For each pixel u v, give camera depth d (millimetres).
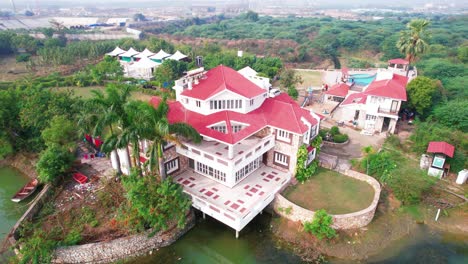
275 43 155250
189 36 183250
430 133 48438
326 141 51656
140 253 32531
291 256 32312
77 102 47812
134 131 30922
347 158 46938
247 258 32438
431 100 58344
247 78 44125
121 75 87250
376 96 54281
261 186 37750
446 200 39344
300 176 40156
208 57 104875
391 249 33219
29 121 45188
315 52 140000
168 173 38469
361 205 36156
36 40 119625
